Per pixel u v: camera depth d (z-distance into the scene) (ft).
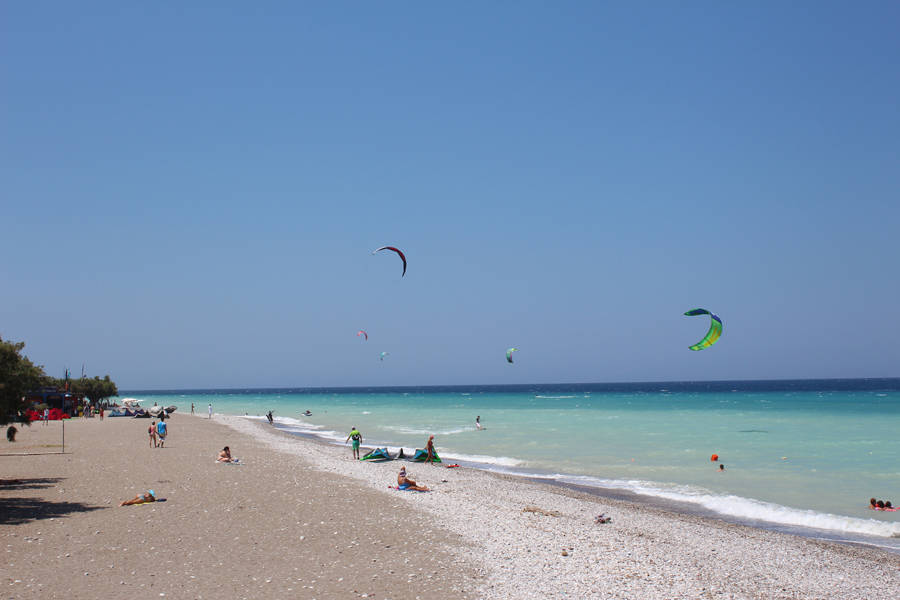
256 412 382.83
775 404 317.22
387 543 49.34
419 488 76.95
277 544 48.39
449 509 64.49
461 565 43.78
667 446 137.69
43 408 211.20
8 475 83.56
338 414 318.45
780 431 165.48
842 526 67.15
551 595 38.17
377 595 37.01
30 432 168.55
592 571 43.78
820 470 101.24
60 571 40.75
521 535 53.67
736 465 108.68
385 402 498.28
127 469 90.22
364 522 56.70
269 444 143.74
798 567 49.21
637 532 58.90
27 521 55.21
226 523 55.26
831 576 47.14
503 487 85.76
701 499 81.51
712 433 163.63
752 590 42.09
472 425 216.74
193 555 44.96
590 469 108.27
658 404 352.69
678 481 95.25
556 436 166.30
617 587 40.42
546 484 93.04
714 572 45.78
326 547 47.75
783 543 58.08
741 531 63.46
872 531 65.05
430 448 115.34
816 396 412.98
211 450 121.70
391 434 186.91
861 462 108.06
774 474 98.84
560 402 416.46
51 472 86.63
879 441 137.49
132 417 270.67
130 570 41.19
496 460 121.70
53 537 49.62
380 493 73.10
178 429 190.08
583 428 190.29
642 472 104.01
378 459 113.80
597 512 69.82
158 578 39.55
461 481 89.92
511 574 42.04
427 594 37.45
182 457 107.34
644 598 38.65
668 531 60.59
